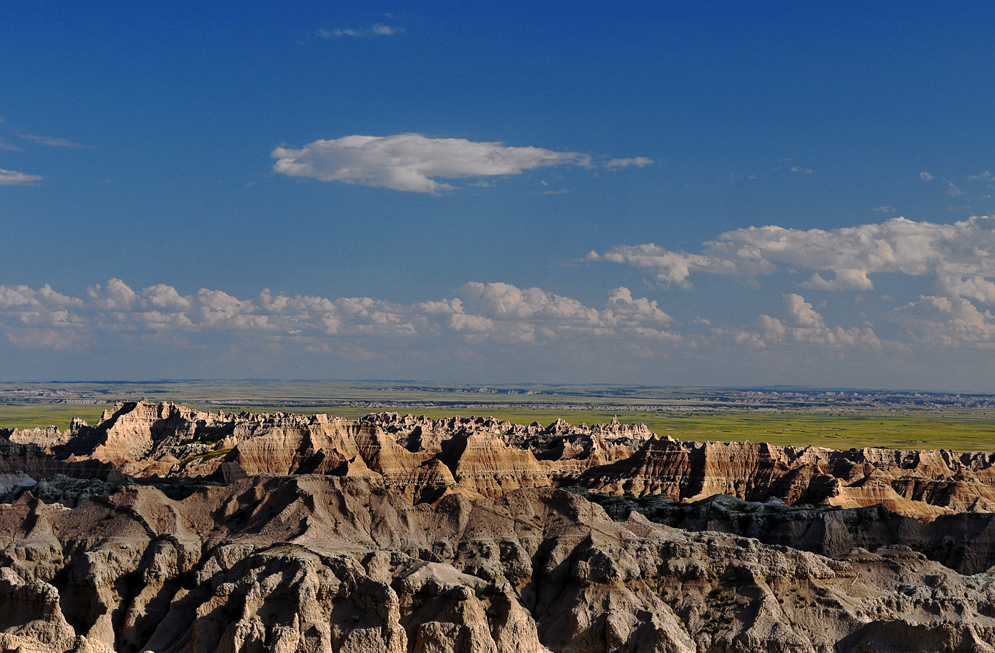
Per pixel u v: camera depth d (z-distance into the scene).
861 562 162.12
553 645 139.50
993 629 136.88
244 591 134.50
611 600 141.88
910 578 159.12
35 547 152.00
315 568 136.12
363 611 132.12
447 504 165.88
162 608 145.38
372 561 142.38
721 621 142.25
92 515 160.00
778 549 153.75
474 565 151.50
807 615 143.25
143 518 157.25
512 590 141.12
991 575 167.88
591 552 147.75
